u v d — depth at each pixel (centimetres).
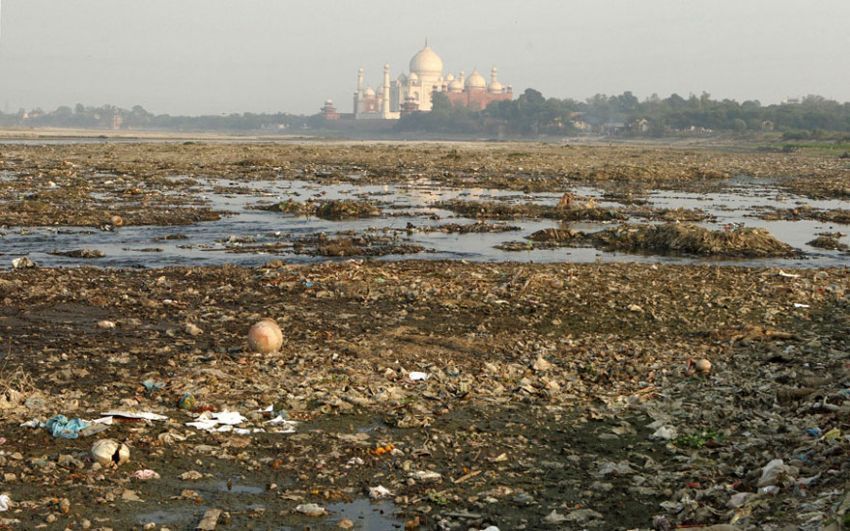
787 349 1617
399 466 1045
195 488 959
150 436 1097
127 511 891
